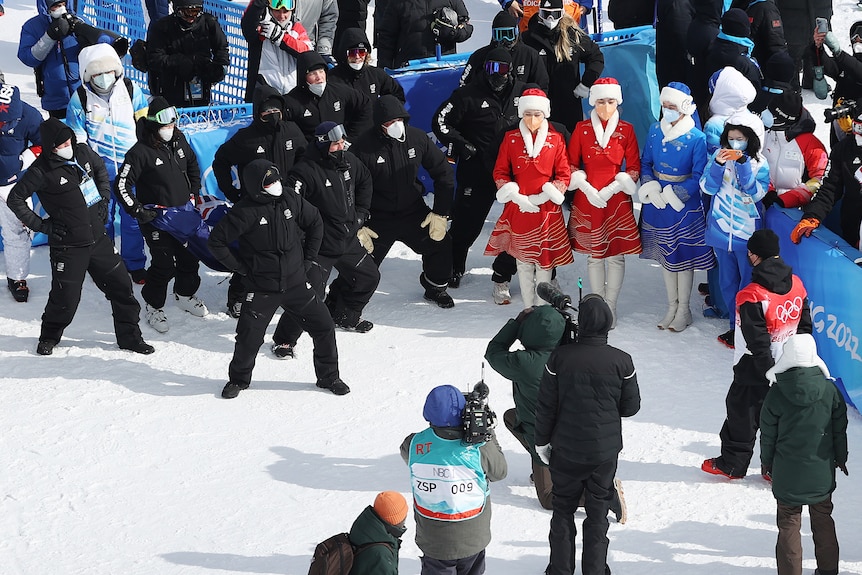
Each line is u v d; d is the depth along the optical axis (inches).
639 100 1407.5
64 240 1033.5
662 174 1068.5
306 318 991.6
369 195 1106.1
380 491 844.6
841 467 705.6
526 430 802.2
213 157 1242.6
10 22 2064.5
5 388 1005.8
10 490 844.6
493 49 1166.3
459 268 1249.4
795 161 1044.5
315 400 1002.1
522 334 791.7
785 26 1663.4
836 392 695.1
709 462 863.7
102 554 762.8
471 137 1200.2
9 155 1144.2
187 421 956.6
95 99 1202.6
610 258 1112.2
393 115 1100.5
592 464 700.7
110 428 939.3
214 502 830.5
